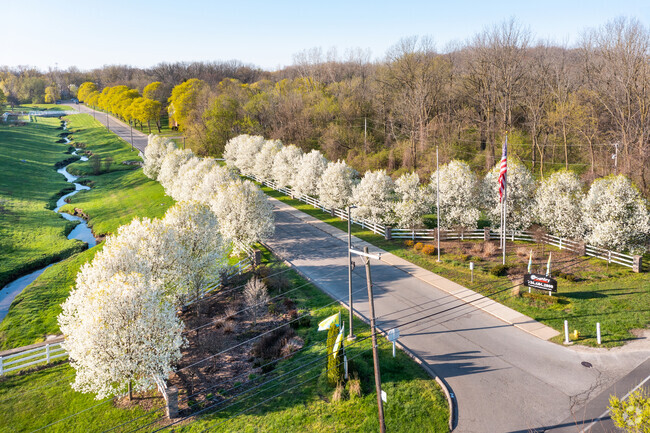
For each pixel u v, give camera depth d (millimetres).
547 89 65812
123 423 19484
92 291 22406
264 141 75250
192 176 52438
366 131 80438
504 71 63344
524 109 69188
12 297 38438
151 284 22156
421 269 34031
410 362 22062
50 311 33656
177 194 56594
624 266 32562
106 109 167125
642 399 13617
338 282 32250
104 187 80938
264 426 18453
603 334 23766
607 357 21812
